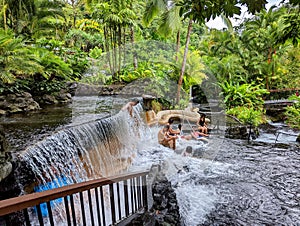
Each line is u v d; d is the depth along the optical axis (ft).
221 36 35.47
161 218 7.18
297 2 6.97
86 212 8.16
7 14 27.71
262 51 34.78
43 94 19.35
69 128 9.03
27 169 7.82
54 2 33.83
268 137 20.20
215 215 8.84
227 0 5.25
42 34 31.86
